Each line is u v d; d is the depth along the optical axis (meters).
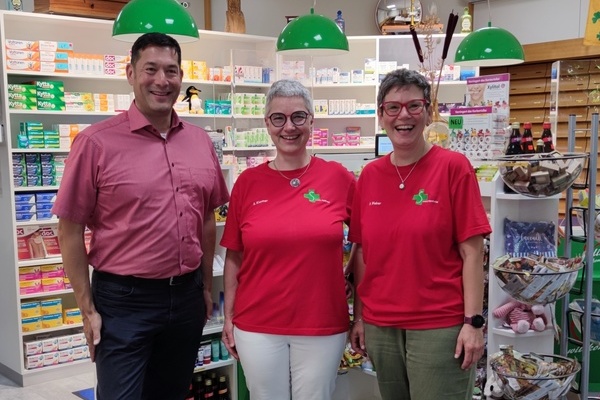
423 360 2.27
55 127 5.24
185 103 6.14
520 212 3.25
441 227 2.26
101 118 5.80
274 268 2.50
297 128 2.50
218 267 3.70
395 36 6.86
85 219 2.50
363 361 3.59
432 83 3.70
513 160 2.83
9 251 5.05
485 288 3.25
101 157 2.45
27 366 5.00
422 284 2.27
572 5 6.56
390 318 2.32
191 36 3.99
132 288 2.51
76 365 5.23
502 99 3.16
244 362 2.57
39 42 5.09
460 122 3.28
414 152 2.33
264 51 6.55
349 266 2.72
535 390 2.72
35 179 5.12
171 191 2.54
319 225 2.48
